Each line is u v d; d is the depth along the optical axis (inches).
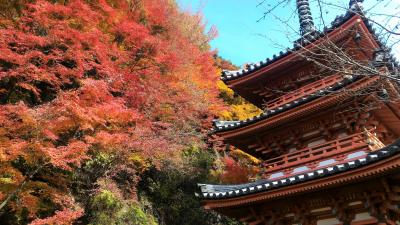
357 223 336.2
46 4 638.5
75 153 468.8
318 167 397.1
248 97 556.7
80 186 602.9
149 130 618.2
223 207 391.2
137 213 619.2
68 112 463.5
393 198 308.5
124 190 664.4
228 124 485.4
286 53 460.8
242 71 509.0
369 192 324.2
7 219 506.3
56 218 422.6
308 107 400.5
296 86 504.4
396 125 444.5
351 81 334.3
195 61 925.2
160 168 728.3
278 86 518.3
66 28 637.9
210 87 909.8
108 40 740.0
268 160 453.7
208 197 390.3
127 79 681.6
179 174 781.9
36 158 464.8
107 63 655.8
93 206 577.6
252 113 1022.4
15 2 684.7
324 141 431.5
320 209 363.3
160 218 707.4
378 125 428.5
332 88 363.6
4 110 463.2
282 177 418.6
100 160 599.5
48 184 547.8
